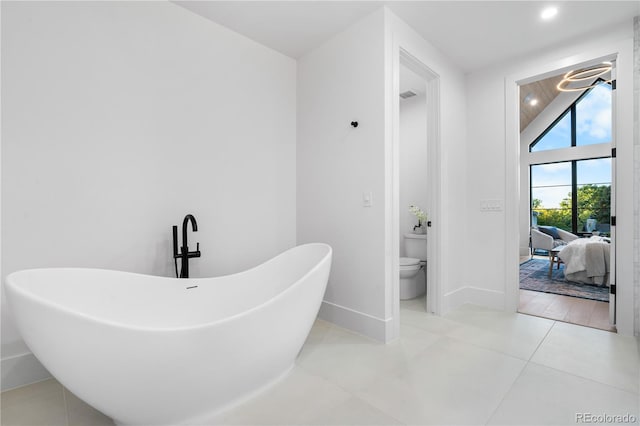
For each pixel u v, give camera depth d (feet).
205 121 7.06
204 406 4.07
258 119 8.10
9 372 4.83
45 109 5.07
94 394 3.56
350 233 7.40
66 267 5.24
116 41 5.80
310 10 6.77
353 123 7.20
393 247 6.85
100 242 5.61
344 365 5.60
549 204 22.20
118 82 5.82
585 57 7.57
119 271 5.35
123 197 5.87
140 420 3.83
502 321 7.94
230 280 6.48
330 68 7.92
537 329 7.35
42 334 3.40
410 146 12.39
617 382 4.98
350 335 7.02
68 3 5.30
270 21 7.19
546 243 17.17
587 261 11.98
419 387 4.88
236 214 7.63
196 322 6.01
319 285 5.38
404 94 12.07
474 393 4.70
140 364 3.40
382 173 6.68
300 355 6.00
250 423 4.04
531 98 18.61
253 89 7.99
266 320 4.33
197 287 6.10
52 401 4.55
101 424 4.07
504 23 7.21
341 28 7.46
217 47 7.27
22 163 4.89
